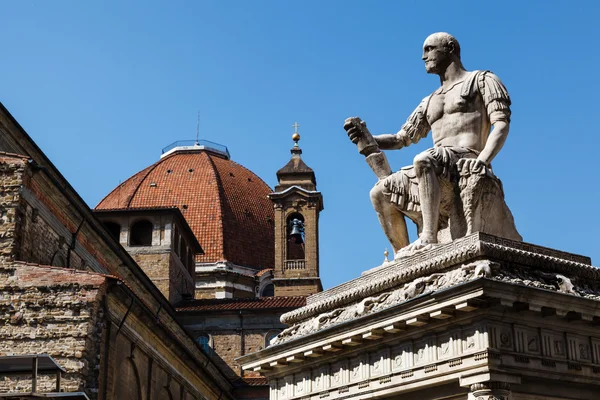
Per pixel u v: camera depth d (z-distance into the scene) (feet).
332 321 60.13
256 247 370.53
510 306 50.37
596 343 54.29
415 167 58.49
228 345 292.40
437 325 52.80
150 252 297.12
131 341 172.76
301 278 322.96
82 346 145.28
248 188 393.70
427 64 63.00
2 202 155.43
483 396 49.78
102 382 151.02
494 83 60.44
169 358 202.18
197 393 228.02
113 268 213.25
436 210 58.13
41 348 145.28
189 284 324.60
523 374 50.62
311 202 334.44
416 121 64.03
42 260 168.45
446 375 51.90
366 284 58.80
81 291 149.07
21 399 97.14
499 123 59.26
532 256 53.88
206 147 412.98
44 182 167.22
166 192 381.40
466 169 58.29
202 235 363.35
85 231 193.36
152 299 235.61
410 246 58.13
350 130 63.46
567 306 52.13
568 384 53.16
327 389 59.72
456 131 61.16
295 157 349.41
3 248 152.15
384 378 55.62
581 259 57.93
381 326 55.06
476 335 50.90
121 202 379.55
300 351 60.85
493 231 58.95
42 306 147.95
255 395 273.33
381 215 62.18
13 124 171.22
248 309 294.25
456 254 53.26
